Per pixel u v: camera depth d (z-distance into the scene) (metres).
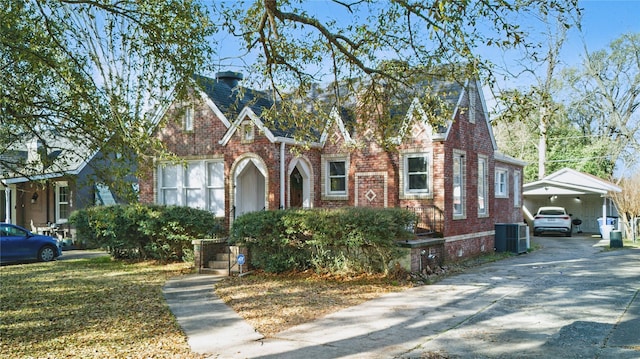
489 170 21.25
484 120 20.81
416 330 8.65
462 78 12.77
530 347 7.57
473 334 8.35
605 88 43.28
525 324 8.98
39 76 9.38
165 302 11.27
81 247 24.42
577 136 44.97
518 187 26.62
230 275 15.23
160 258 18.50
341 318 9.59
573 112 46.41
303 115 12.92
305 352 7.41
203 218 17.86
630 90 42.84
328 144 19.80
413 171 17.84
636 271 15.39
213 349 7.61
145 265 17.70
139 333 8.59
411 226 15.75
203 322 9.36
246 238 15.59
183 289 12.95
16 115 8.86
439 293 12.05
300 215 14.67
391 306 10.64
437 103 12.59
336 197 19.44
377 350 7.49
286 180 18.73
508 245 21.19
